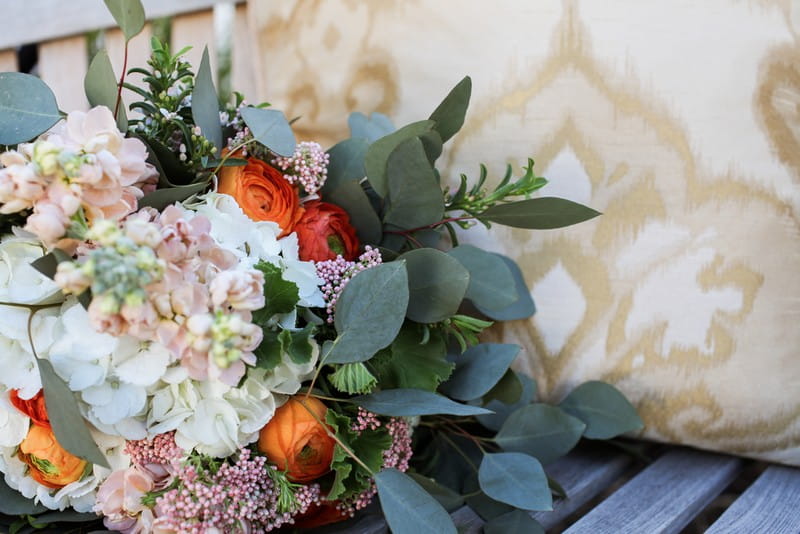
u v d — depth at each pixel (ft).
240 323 1.50
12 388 1.68
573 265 2.37
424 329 1.99
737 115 2.19
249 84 3.21
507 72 2.42
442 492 2.02
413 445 2.39
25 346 1.68
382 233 2.24
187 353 1.54
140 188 1.85
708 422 2.27
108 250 1.39
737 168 2.19
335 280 1.95
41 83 1.85
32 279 1.71
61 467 1.76
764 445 2.25
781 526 2.00
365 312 1.78
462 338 2.05
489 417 2.40
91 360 1.67
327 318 1.98
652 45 2.26
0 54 3.48
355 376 1.79
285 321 1.81
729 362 2.22
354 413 1.92
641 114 2.27
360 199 2.16
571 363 2.38
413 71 2.56
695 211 2.23
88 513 1.85
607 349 2.34
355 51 2.66
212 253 1.68
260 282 1.59
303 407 1.84
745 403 2.22
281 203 2.03
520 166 2.41
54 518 1.83
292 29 2.80
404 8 2.57
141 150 1.71
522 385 2.29
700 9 2.22
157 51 2.05
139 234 1.45
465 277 1.89
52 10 3.37
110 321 1.45
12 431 1.75
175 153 2.12
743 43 2.19
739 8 2.20
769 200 2.18
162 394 1.75
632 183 2.29
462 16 2.48
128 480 1.77
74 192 1.55
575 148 2.34
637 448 2.52
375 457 1.83
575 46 2.33
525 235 2.43
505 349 2.17
